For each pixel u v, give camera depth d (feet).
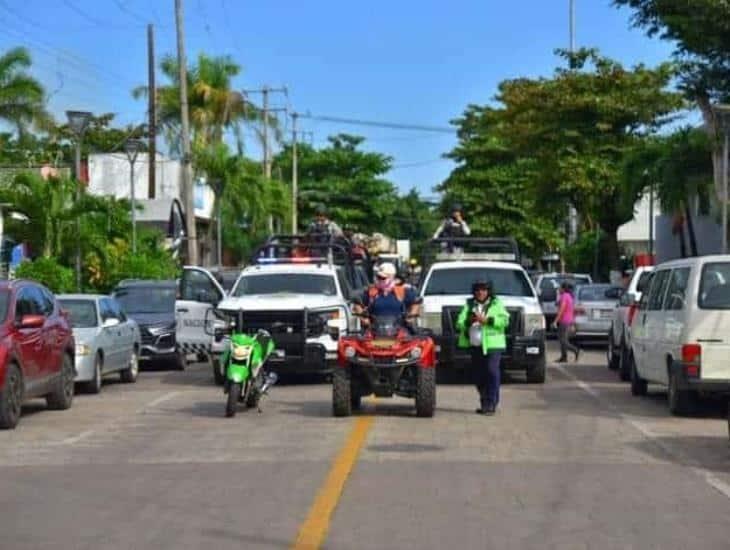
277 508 32.68
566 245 202.39
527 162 202.69
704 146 110.11
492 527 30.17
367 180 274.16
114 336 70.28
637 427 49.57
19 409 51.42
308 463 40.37
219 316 67.97
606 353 97.66
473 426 49.80
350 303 70.38
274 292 71.41
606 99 142.51
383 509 32.37
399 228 337.52
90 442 46.52
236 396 53.88
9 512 32.78
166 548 28.27
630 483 36.37
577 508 32.55
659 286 57.93
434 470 38.63
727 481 36.76
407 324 54.08
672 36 93.50
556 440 45.62
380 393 52.54
